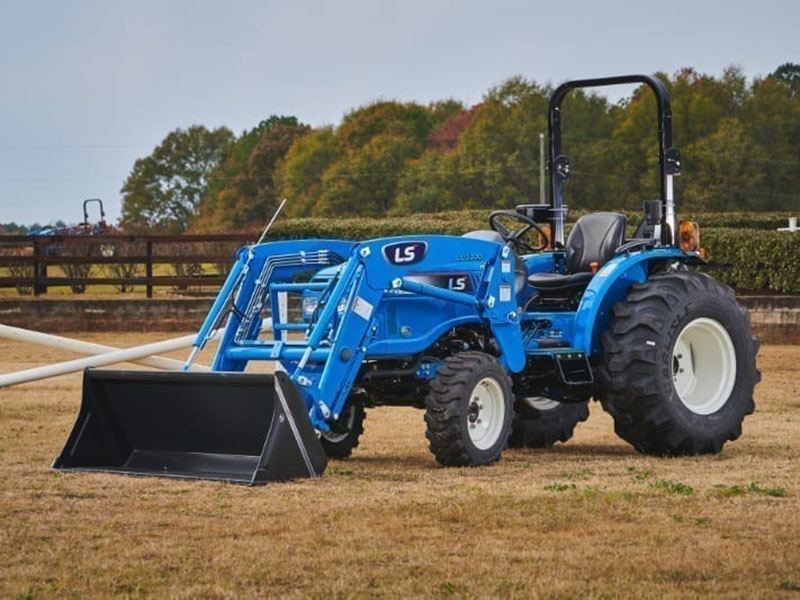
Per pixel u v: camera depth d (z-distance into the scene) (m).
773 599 5.27
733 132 70.75
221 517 6.87
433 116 85.56
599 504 7.19
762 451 10.09
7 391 14.90
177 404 8.42
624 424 9.62
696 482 8.16
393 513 6.96
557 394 9.84
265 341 8.95
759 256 24.50
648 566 5.77
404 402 9.38
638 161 70.19
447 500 7.32
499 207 70.12
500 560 5.89
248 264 9.11
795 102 75.06
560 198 10.40
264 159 90.06
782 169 72.38
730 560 5.87
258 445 8.29
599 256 9.86
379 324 8.83
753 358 10.12
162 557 5.95
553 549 6.12
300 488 7.76
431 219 33.03
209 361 18.73
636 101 72.12
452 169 71.56
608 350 9.52
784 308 22.20
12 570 5.71
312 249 9.38
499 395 8.98
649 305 9.55
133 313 24.08
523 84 73.25
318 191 81.44
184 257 27.20
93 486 7.86
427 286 8.90
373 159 76.88
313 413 8.43
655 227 10.11
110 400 8.66
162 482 8.00
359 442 10.70
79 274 28.48
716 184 71.00
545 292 9.90
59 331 23.98
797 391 15.29
